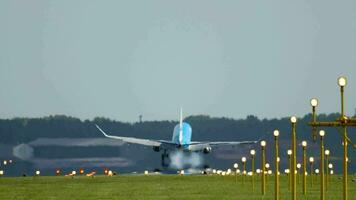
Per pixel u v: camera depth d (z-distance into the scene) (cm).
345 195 15312
